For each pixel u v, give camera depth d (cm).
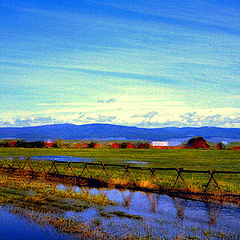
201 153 7862
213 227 1305
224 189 2155
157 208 1638
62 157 5866
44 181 2595
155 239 1145
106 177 2780
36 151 7938
